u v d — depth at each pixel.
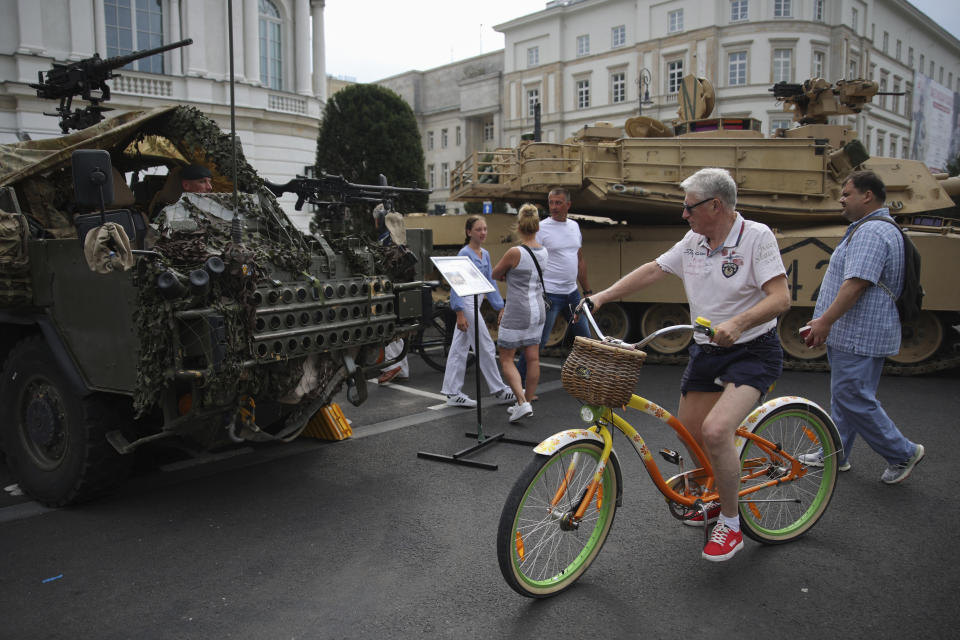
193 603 3.11
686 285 3.43
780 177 8.93
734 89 38.31
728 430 3.08
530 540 3.21
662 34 40.59
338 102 22.42
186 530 3.90
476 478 4.72
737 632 2.86
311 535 3.83
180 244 3.73
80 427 4.02
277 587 3.25
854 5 39.91
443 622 2.95
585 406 3.21
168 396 3.73
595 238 9.74
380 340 4.68
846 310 4.11
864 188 4.25
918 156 38.19
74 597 3.17
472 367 8.77
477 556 3.56
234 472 4.88
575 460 3.11
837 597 3.13
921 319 8.26
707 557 3.21
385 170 22.31
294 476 4.79
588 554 3.30
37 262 4.23
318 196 5.40
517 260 5.81
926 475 4.71
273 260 4.05
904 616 2.96
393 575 3.37
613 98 43.91
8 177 4.54
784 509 3.76
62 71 5.90
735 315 3.24
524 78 48.06
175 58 20.66
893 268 4.16
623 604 3.09
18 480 4.43
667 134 10.04
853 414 4.38
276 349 3.95
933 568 3.40
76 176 3.43
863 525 3.91
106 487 4.19
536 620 2.96
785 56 38.03
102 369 3.90
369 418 6.35
